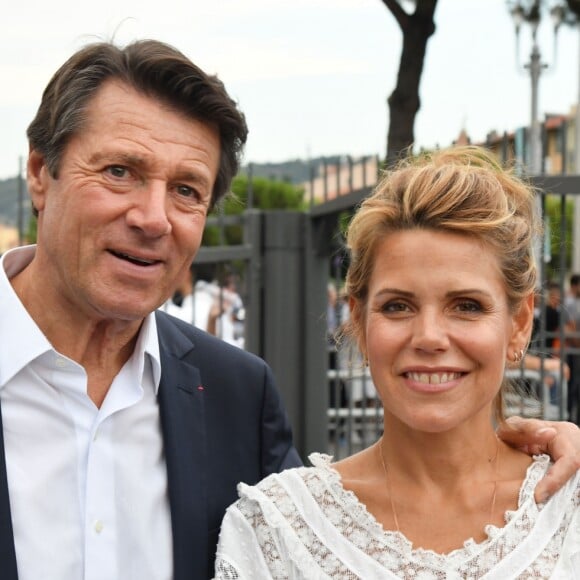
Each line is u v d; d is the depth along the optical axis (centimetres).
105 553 212
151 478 223
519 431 217
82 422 215
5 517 202
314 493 210
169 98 208
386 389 203
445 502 206
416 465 206
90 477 213
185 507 223
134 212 206
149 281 210
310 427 521
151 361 227
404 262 199
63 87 208
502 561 196
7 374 210
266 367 253
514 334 212
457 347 199
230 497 236
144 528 218
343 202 442
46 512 209
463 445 205
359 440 565
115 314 210
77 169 206
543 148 414
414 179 202
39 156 215
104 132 205
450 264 197
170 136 208
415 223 199
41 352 211
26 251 228
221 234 472
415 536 203
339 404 530
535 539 199
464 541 200
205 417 237
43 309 215
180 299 511
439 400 199
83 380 215
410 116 566
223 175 224
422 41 559
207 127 213
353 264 213
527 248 208
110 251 208
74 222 206
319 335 519
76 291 210
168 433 226
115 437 220
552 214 449
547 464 211
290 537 206
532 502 203
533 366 505
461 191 199
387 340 201
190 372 238
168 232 208
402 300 201
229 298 540
